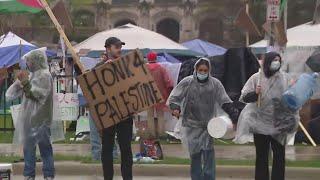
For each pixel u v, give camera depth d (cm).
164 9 13662
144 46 3759
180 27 13375
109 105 1672
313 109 2828
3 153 2491
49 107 1809
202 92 1664
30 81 1781
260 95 1647
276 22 2367
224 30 11988
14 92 1848
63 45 3359
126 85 1675
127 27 4059
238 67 2864
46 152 1825
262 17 9675
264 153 1678
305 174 2092
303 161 2262
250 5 9688
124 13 13662
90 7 12506
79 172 2178
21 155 2434
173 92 1686
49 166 1825
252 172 2098
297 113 1666
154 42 3900
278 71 1648
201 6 12794
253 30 2897
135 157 2256
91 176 2152
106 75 1673
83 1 12438
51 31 9238
